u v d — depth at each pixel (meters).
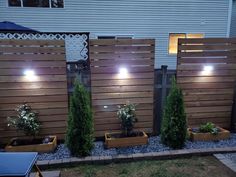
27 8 8.30
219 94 4.39
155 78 4.30
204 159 3.48
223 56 4.25
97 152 3.72
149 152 3.66
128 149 3.81
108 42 3.91
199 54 4.18
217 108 4.45
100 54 3.94
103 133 4.24
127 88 4.13
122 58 4.00
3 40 3.67
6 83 3.82
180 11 9.12
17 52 3.75
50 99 3.99
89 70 4.09
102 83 4.05
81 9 8.58
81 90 3.48
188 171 3.13
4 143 4.01
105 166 3.35
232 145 3.91
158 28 9.16
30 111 3.95
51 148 3.73
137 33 9.09
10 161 2.24
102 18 8.76
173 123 3.73
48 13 8.45
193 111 4.39
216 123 4.52
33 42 3.74
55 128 4.11
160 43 9.31
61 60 3.88
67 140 3.58
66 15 8.55
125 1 8.75
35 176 2.77
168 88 4.35
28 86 3.89
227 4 9.31
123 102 4.18
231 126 4.62
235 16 11.94
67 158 3.48
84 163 3.40
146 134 4.25
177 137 3.75
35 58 3.81
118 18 8.85
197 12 9.23
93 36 8.84
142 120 4.30
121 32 8.98
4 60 3.74
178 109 3.72
